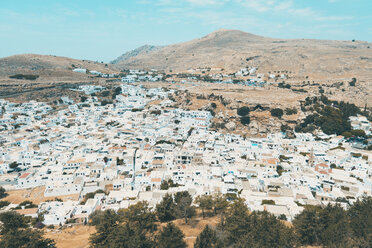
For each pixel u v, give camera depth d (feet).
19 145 631.15
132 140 650.02
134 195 411.13
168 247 249.75
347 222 263.49
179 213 328.29
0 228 320.29
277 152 586.04
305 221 267.39
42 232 291.38
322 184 449.89
